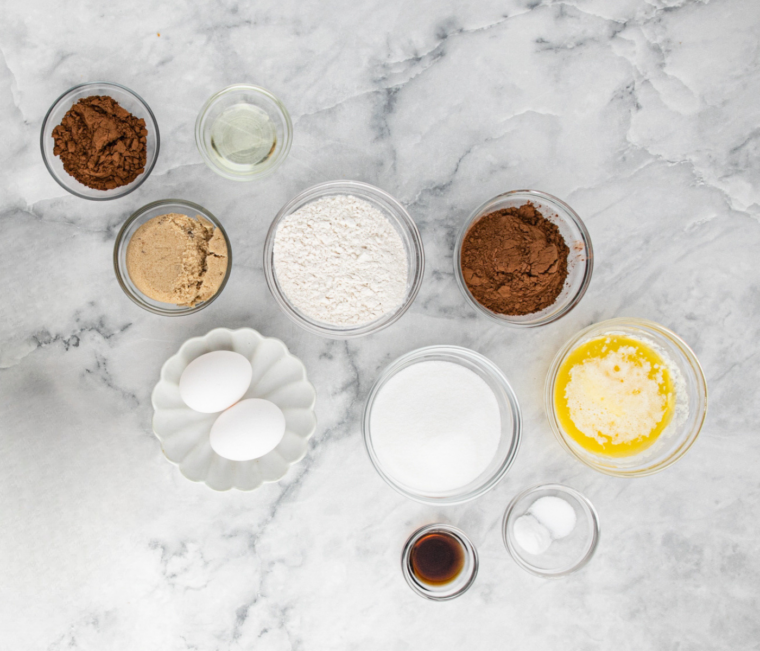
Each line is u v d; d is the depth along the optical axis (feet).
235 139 3.81
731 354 4.16
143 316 3.95
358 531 4.15
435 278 4.05
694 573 4.27
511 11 3.92
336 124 3.94
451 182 4.00
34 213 3.86
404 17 3.89
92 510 3.71
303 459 4.09
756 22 3.96
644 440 4.04
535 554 4.08
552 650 4.28
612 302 4.12
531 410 4.14
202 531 4.09
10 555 3.51
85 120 3.51
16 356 3.81
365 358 4.07
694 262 4.11
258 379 3.91
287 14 3.84
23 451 3.53
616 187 4.05
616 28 3.96
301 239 3.74
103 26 3.79
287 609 4.17
